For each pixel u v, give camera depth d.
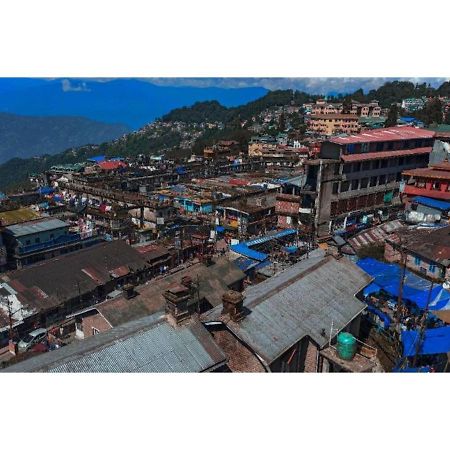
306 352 21.77
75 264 47.47
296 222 62.75
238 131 161.50
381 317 32.62
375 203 63.91
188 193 83.19
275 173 101.06
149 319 20.33
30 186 115.75
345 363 20.91
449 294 34.75
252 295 23.53
